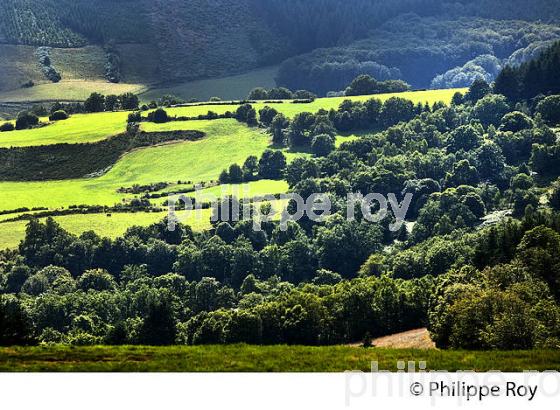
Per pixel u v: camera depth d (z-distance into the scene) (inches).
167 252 6988.2
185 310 5940.0
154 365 2320.4
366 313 4436.5
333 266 6855.3
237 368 2311.8
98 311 5728.3
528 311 3063.5
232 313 4626.0
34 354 2384.4
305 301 4520.2
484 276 3941.9
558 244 4340.6
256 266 6811.0
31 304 5831.7
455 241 6220.5
